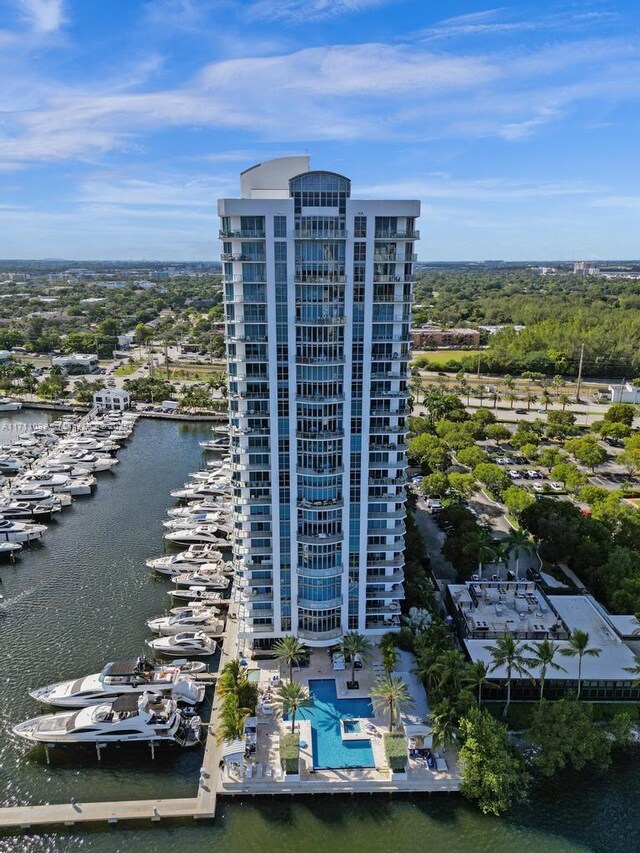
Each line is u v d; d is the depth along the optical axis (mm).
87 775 77438
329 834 69625
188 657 99125
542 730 77562
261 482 88688
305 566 90250
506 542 110312
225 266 79188
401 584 99000
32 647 101812
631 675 86750
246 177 85125
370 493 90625
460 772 75062
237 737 76625
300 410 83188
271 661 94688
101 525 147375
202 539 136000
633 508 135125
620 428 199125
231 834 69812
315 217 75375
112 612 111938
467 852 67438
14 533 137625
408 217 76750
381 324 82250
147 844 68875
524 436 194750
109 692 87438
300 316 78938
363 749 79125
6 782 76188
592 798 73812
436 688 82062
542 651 80125
